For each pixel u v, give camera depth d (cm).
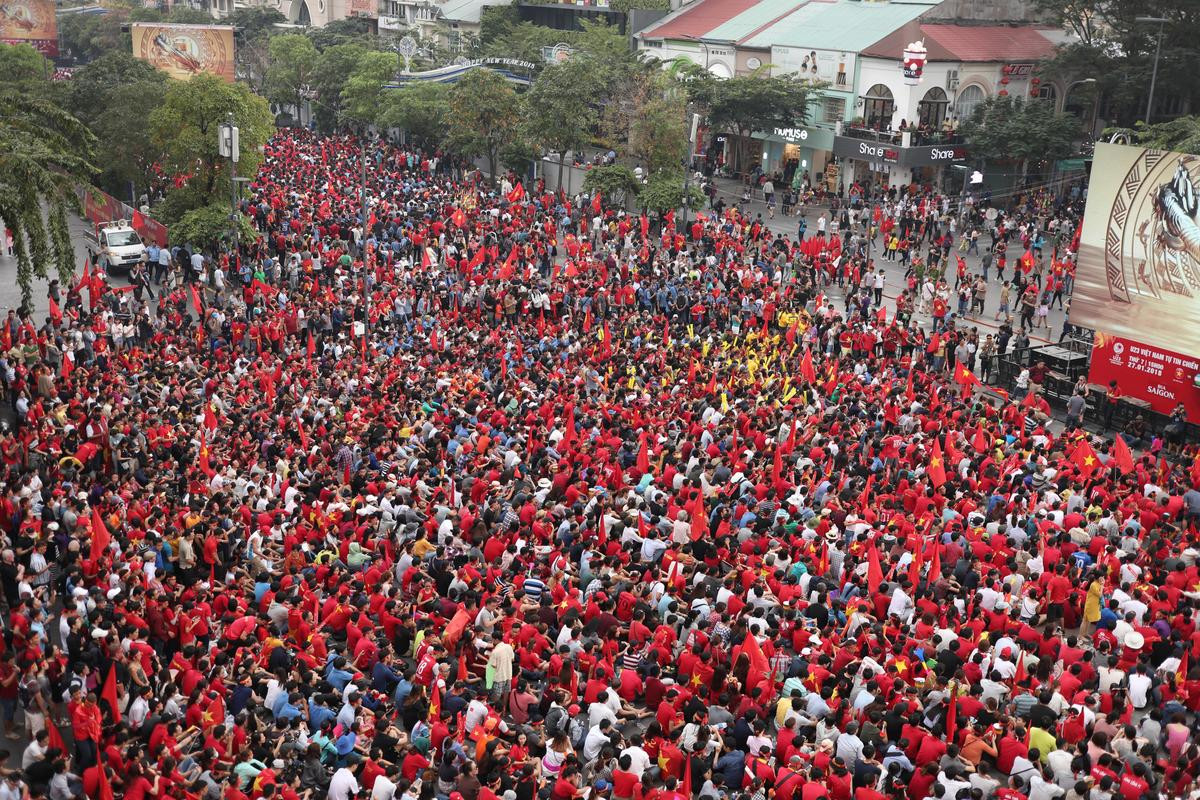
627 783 1659
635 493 2769
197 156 5781
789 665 2012
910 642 2078
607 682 2003
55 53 13262
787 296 4791
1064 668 2080
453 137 7631
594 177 6675
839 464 3012
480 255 5153
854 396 3500
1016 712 1919
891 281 5797
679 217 6500
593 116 7325
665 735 1856
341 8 14412
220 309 4481
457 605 2189
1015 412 3488
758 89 7288
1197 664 2144
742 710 1877
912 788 1734
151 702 1877
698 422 3288
